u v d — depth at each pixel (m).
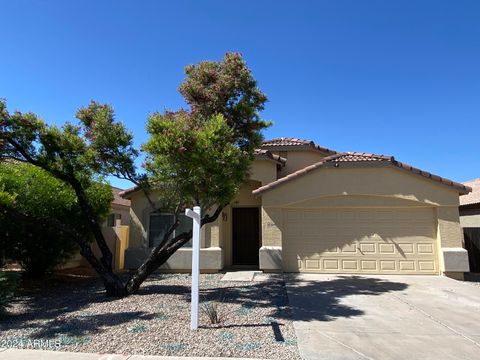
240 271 15.01
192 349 6.09
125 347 6.16
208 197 9.73
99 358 5.71
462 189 13.72
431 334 7.07
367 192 14.16
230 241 16.58
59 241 13.42
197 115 10.64
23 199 12.52
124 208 28.91
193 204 10.58
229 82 10.67
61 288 12.30
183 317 8.00
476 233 15.71
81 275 15.52
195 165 8.99
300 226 14.55
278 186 14.54
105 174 10.96
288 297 10.12
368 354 6.03
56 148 10.70
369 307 9.09
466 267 13.34
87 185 12.18
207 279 13.36
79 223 13.98
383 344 6.50
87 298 10.27
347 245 14.25
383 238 14.14
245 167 9.88
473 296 10.31
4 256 12.79
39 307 9.30
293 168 18.56
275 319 7.97
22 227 12.38
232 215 16.84
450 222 13.73
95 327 7.26
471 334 7.07
